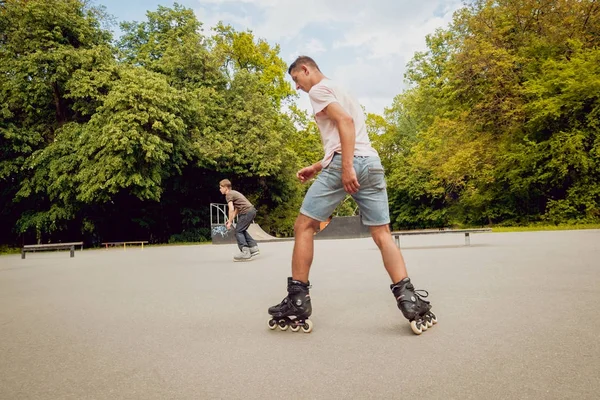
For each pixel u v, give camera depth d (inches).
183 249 655.1
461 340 101.8
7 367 94.7
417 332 109.7
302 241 122.0
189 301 175.2
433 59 1382.9
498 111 897.5
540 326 110.7
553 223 839.7
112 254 581.0
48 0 867.4
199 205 1200.2
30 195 939.3
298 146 1401.3
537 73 876.0
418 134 1309.1
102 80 848.3
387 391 73.7
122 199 1025.5
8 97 876.6
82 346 111.2
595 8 866.8
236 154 1016.2
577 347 92.4
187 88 1016.2
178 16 1099.3
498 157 896.9
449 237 723.4
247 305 161.8
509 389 72.2
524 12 895.7
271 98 1250.0
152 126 810.2
